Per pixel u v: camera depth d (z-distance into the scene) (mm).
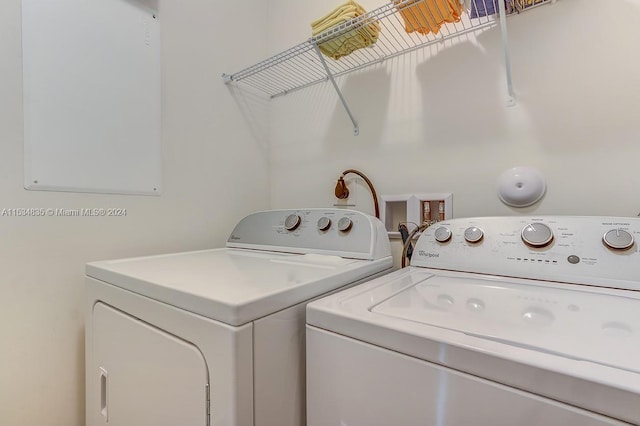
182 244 1454
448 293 757
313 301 711
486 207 1158
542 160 1061
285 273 874
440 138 1262
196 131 1516
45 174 1066
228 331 602
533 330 530
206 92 1561
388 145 1399
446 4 1084
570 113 1020
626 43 945
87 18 1163
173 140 1425
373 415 570
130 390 825
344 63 1525
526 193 1065
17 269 1020
